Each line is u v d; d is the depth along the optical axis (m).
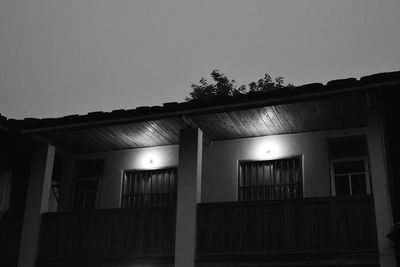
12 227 13.60
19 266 12.48
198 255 11.15
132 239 11.88
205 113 11.27
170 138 13.49
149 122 12.25
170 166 13.84
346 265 10.02
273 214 10.89
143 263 11.59
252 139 13.26
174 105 11.28
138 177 14.16
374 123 10.56
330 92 10.17
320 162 12.47
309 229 10.51
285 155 12.81
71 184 14.67
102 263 11.94
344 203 10.39
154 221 11.84
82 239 12.30
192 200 11.51
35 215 12.79
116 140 13.72
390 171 10.24
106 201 14.18
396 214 9.90
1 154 13.52
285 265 10.48
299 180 12.54
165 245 11.55
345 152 12.38
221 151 13.45
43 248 12.55
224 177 13.22
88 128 12.20
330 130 12.62
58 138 13.45
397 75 9.72
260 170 13.01
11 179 13.73
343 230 10.23
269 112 11.59
